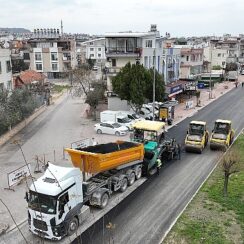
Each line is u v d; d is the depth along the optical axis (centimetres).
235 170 2206
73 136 3609
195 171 2564
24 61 8812
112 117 3922
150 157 2455
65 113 4919
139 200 2053
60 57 9050
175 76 6419
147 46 5066
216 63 10881
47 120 4434
